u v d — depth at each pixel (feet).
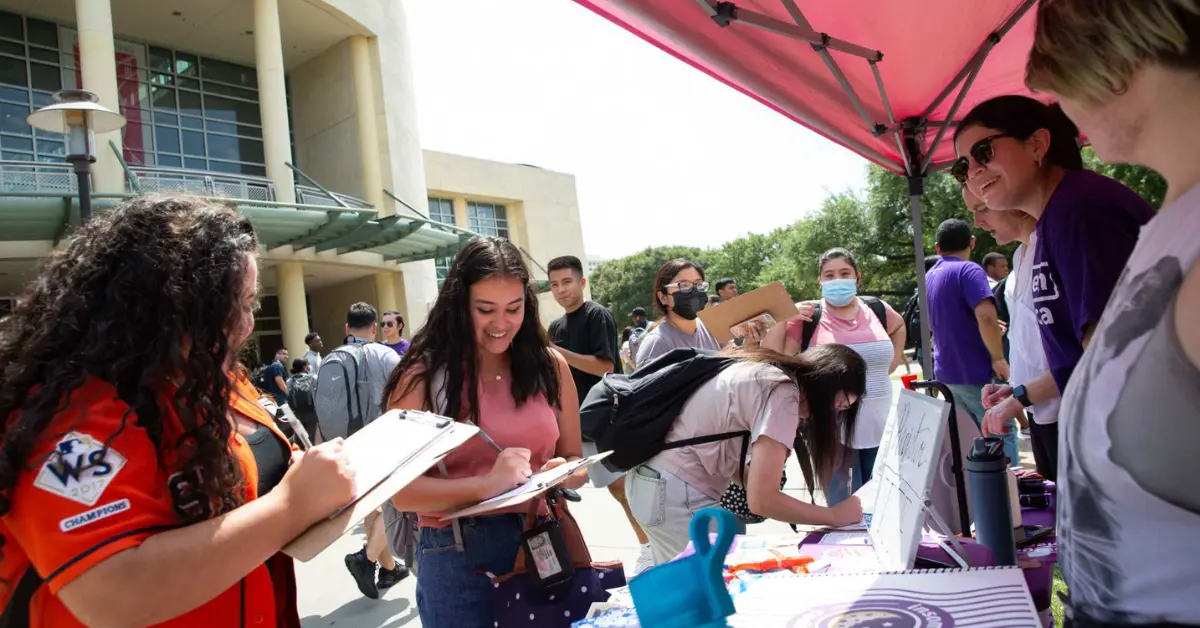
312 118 67.15
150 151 56.75
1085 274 5.19
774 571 5.34
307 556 3.69
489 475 5.98
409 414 4.95
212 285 3.76
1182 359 2.50
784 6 8.81
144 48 57.57
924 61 11.32
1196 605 2.55
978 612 3.79
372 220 50.62
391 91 64.54
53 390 3.29
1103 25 2.59
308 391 23.39
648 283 164.14
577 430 7.57
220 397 3.74
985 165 6.15
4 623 3.47
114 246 3.67
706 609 3.64
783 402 6.92
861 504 6.66
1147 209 5.23
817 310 12.23
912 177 14.82
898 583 4.33
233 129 61.98
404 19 68.90
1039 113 5.99
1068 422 2.99
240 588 3.98
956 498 5.71
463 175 98.02
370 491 3.98
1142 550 2.67
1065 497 3.03
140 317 3.53
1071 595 3.05
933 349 14.35
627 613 4.73
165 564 3.20
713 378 7.63
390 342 18.06
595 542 14.85
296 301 55.62
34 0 50.03
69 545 3.10
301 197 55.21
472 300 6.65
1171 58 2.51
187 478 3.56
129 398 3.46
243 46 60.39
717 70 9.50
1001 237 8.32
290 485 3.64
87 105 18.57
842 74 10.41
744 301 11.97
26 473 3.21
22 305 3.64
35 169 49.80
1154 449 2.58
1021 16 10.02
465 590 6.21
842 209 80.89
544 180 108.58
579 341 14.06
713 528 7.04
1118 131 2.84
